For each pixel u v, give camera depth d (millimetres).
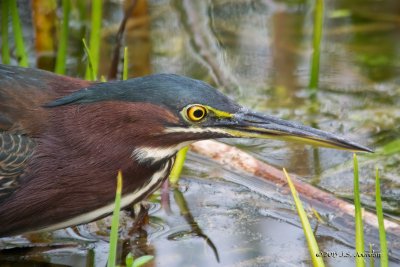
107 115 9141
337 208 10664
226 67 14734
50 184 9281
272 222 10602
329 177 11758
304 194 10992
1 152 9156
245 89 14148
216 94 9070
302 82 14383
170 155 9414
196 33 15711
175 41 15453
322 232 10336
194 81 9086
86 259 9852
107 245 10125
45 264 9750
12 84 9422
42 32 14250
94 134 9188
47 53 14406
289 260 9758
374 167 11969
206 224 10562
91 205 9453
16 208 9359
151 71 14500
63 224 9617
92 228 10430
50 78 9656
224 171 11727
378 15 16172
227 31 15812
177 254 9906
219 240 10211
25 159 9211
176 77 9070
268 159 12281
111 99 9117
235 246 10078
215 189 11344
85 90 9250
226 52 15180
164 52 15109
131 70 14500
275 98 13906
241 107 9156
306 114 13438
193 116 8984
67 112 9258
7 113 9258
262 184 11383
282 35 15680
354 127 13070
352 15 16203
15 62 14266
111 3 16281
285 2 16609
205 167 11836
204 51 15180
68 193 9344
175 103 8945
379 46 15367
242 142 12820
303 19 16188
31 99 9367
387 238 10094
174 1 16562
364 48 15336
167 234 10344
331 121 13242
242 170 11617
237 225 10547
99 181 9320
